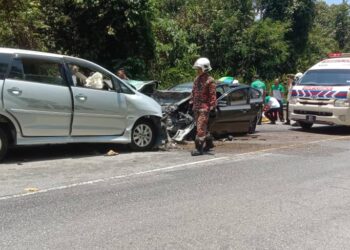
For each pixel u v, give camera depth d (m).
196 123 10.34
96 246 4.89
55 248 4.82
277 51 25.97
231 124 13.35
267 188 7.40
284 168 9.02
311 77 15.74
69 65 9.56
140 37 19.33
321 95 14.91
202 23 25.25
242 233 5.35
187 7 25.70
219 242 5.06
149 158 9.82
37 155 9.78
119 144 11.36
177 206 6.34
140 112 10.48
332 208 6.37
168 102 12.49
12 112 8.73
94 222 5.64
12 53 8.84
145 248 4.86
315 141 12.93
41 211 6.04
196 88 10.30
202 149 10.37
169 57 21.62
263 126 16.97
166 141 11.16
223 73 24.67
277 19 29.42
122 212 6.04
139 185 7.46
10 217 5.79
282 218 5.90
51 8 17.84
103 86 10.04
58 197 6.68
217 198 6.77
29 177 7.84
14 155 9.65
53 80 9.28
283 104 18.58
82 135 9.70
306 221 5.80
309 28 30.80
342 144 12.45
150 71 20.22
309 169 8.96
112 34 18.03
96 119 9.83
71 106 9.43
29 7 15.16
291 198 6.84
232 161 9.66
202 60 10.20
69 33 18.38
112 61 19.23
